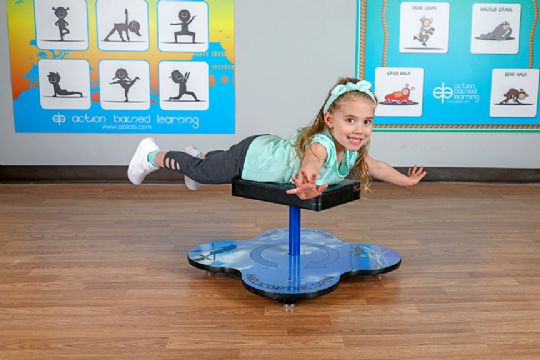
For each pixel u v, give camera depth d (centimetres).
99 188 342
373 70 353
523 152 361
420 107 356
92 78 349
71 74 349
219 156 197
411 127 358
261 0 346
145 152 221
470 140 360
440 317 163
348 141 169
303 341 148
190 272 200
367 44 350
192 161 204
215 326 157
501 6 344
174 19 344
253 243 212
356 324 158
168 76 351
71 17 342
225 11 346
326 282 173
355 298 177
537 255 219
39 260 212
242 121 359
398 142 360
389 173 196
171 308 169
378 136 359
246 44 350
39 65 347
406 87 354
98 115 354
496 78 353
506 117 357
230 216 278
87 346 145
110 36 344
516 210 290
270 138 192
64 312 165
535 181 363
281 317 163
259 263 190
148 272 200
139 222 266
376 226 260
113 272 199
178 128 358
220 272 188
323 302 174
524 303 173
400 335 151
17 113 352
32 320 160
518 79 353
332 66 354
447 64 351
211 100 355
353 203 305
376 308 169
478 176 363
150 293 181
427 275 197
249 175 188
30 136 355
